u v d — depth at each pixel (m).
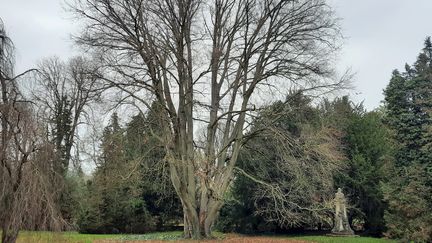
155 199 45.03
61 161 15.09
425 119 29.78
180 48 27.52
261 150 30.34
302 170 27.20
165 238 29.22
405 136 30.08
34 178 12.84
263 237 34.03
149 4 26.80
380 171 36.22
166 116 27.25
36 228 13.01
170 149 27.38
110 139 27.53
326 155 26.27
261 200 38.53
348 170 37.72
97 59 26.66
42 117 14.28
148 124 28.36
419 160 27.14
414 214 25.83
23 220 12.80
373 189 36.41
